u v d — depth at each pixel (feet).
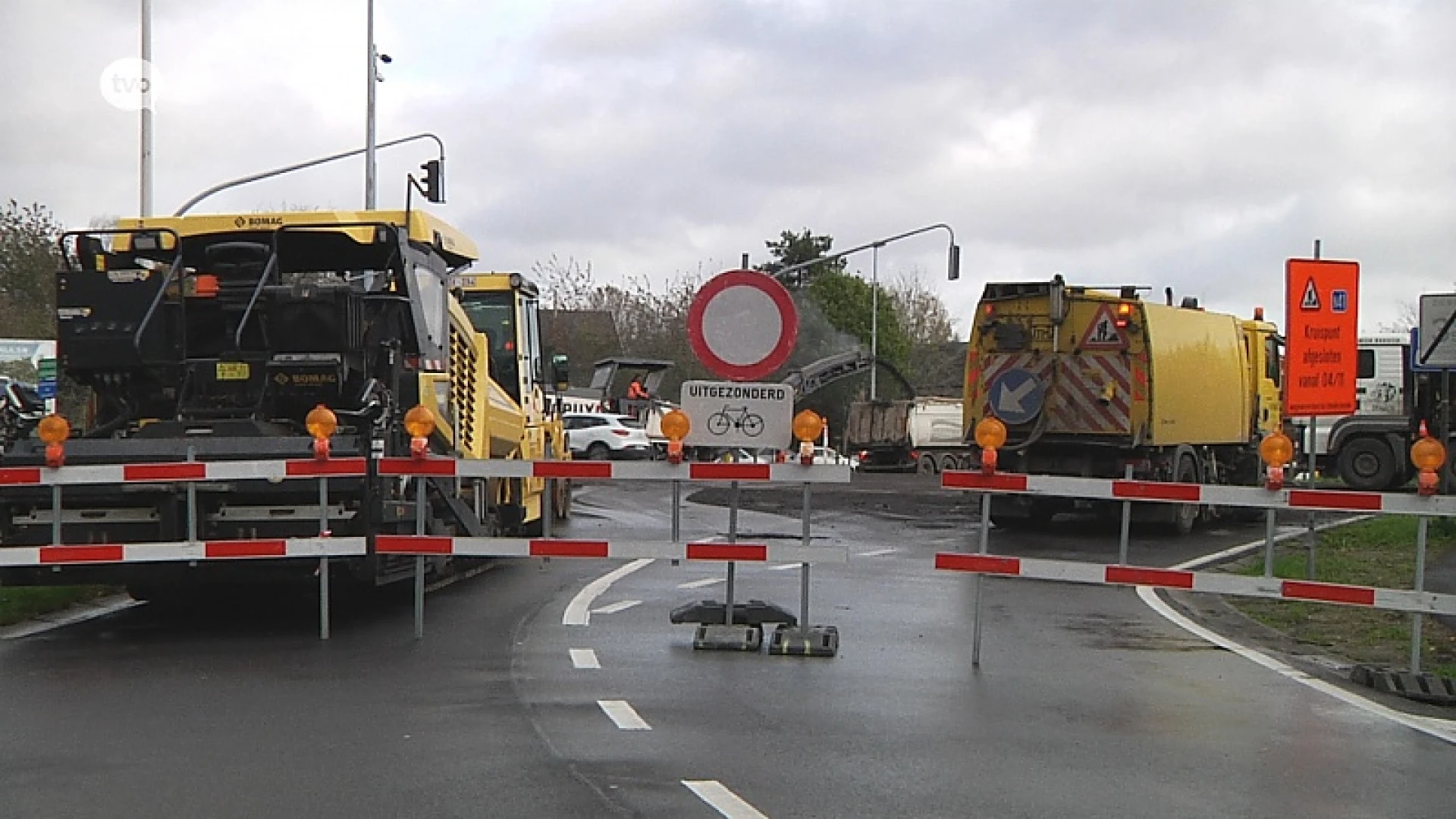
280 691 26.84
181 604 38.70
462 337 43.32
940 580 46.98
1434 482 28.53
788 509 81.10
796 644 31.45
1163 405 67.41
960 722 25.07
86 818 18.70
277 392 35.78
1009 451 68.54
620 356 199.31
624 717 24.84
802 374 156.15
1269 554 29.81
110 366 35.53
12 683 27.48
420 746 22.57
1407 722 26.04
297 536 32.91
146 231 37.83
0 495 32.04
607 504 85.76
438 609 38.09
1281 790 20.98
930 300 255.29
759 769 21.48
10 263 128.98
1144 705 27.04
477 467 31.86
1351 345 47.85
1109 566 30.14
